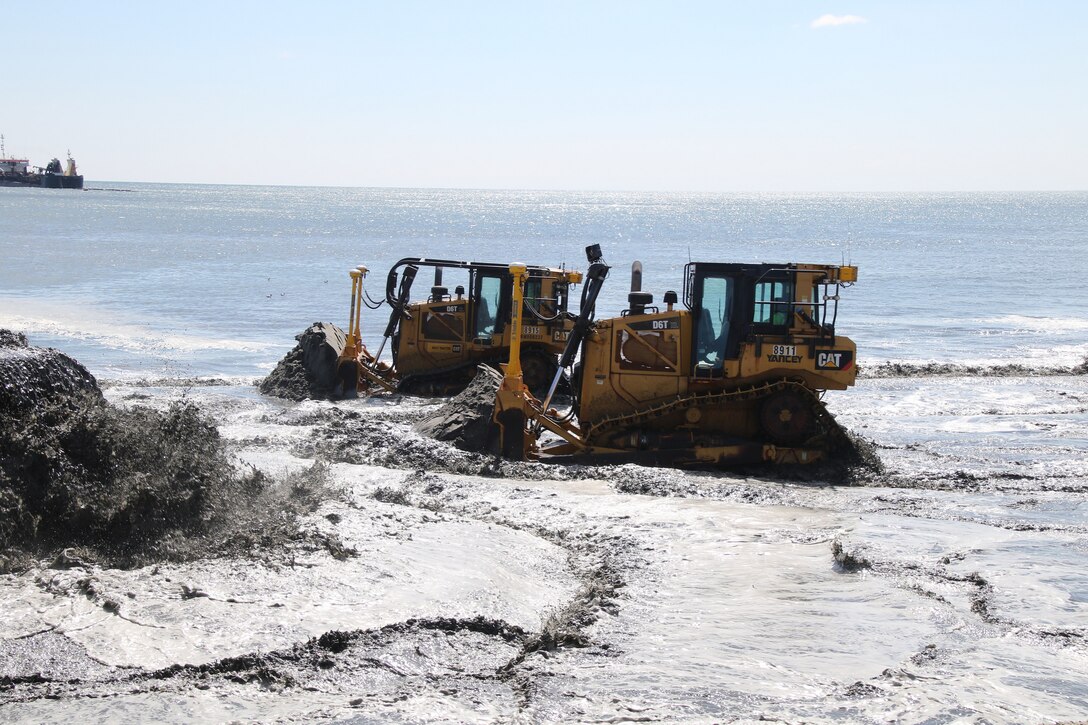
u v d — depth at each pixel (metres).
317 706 6.67
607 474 15.39
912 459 17.50
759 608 9.46
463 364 23.95
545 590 9.73
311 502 11.07
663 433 16.70
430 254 79.19
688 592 9.94
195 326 36.16
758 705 7.11
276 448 16.12
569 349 16.78
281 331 35.56
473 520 12.11
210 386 24.86
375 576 9.01
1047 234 131.00
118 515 9.15
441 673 7.47
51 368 10.20
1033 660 8.20
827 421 16.39
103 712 6.36
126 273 56.56
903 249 96.62
